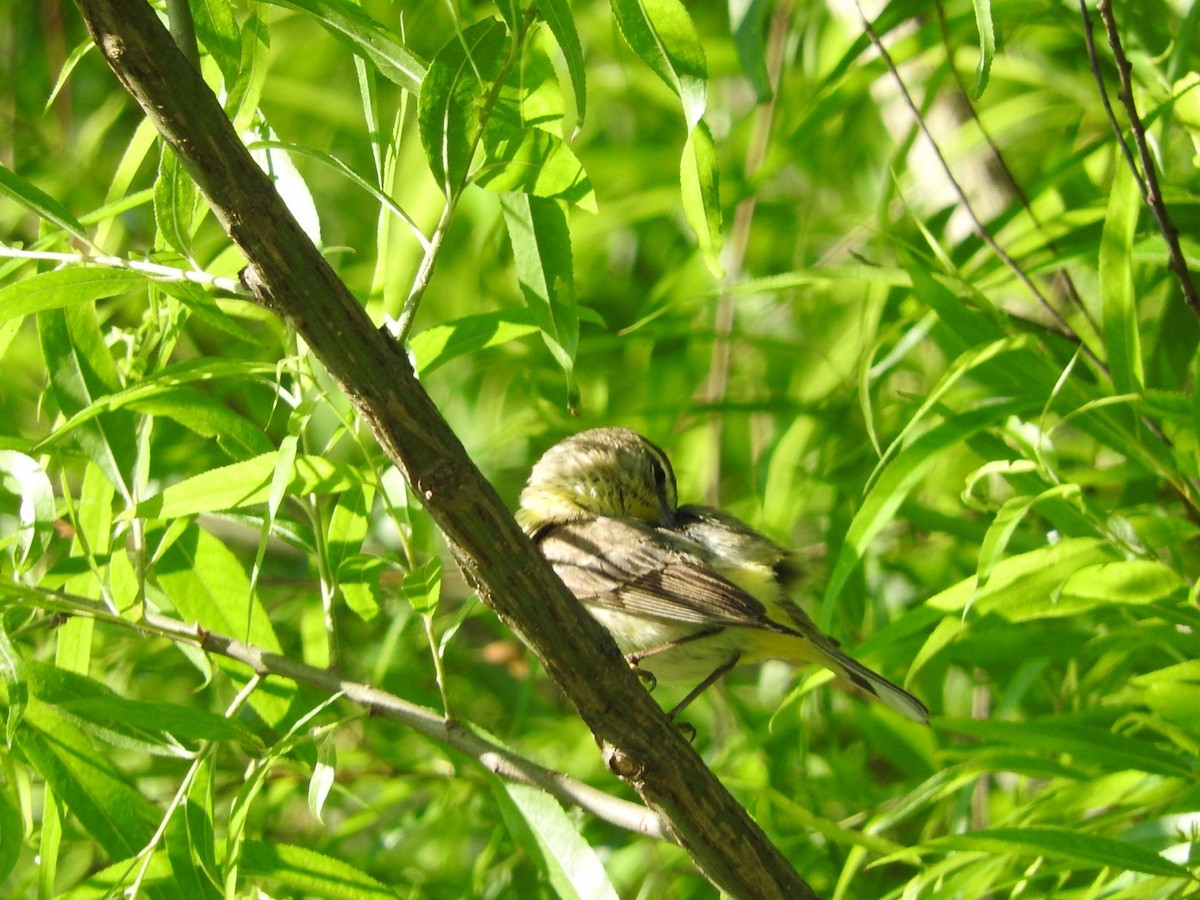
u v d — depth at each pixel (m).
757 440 13.62
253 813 11.15
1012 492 11.01
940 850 6.94
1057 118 12.11
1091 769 8.05
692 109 6.02
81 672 8.15
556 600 6.11
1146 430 8.70
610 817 7.03
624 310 13.86
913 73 12.54
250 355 12.63
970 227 12.09
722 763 11.07
